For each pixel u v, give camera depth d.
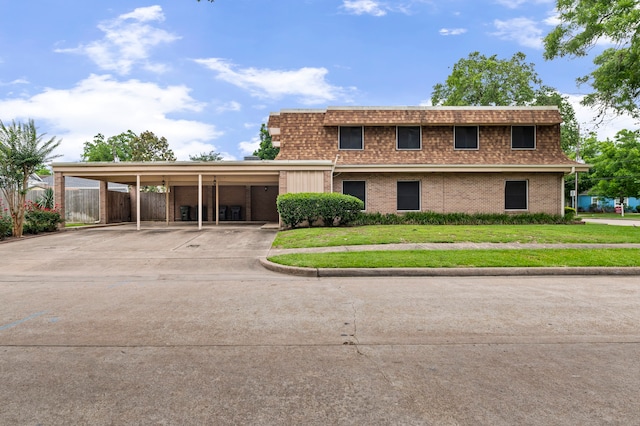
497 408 3.27
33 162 16.89
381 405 3.32
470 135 21.62
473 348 4.66
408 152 21.42
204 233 17.64
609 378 3.85
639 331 5.27
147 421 3.08
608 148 43.03
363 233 14.88
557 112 21.45
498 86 32.16
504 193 20.89
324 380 3.80
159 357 4.38
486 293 7.50
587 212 54.34
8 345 4.75
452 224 19.70
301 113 22.17
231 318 5.86
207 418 3.12
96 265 11.01
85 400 3.41
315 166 18.80
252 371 4.00
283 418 3.12
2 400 3.41
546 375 3.92
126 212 27.30
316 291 7.68
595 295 7.34
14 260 11.71
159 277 9.38
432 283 8.49
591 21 17.61
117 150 55.91
